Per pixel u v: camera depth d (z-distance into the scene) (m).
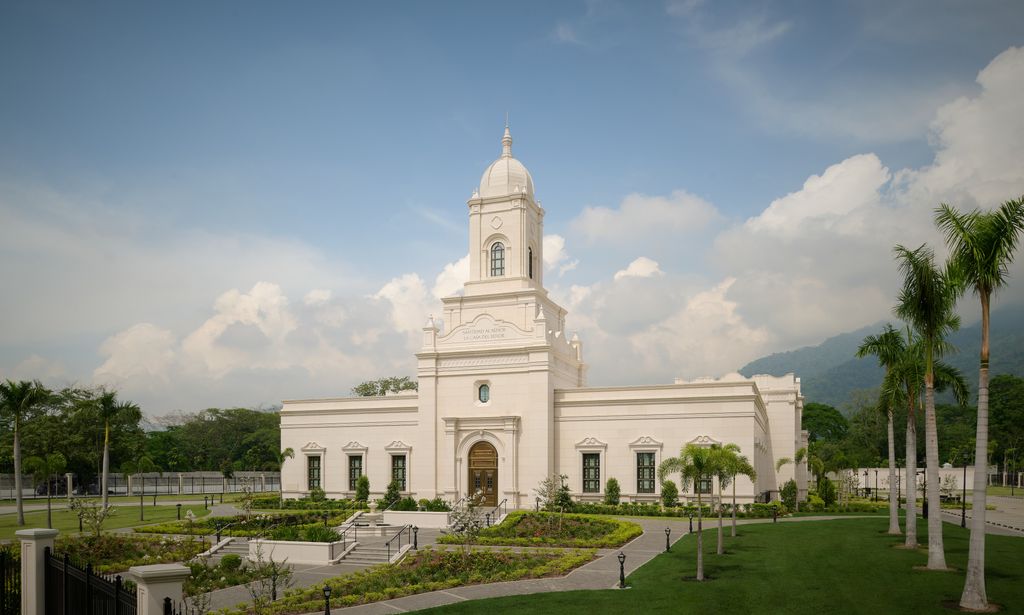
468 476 66.44
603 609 28.62
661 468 38.53
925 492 53.59
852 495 90.69
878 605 27.50
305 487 75.62
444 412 68.19
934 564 32.91
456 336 68.88
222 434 145.00
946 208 27.53
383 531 52.53
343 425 74.62
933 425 33.44
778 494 77.50
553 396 66.25
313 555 43.53
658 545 43.50
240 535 52.19
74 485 106.00
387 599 32.50
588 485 64.50
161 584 17.77
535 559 38.94
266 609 30.59
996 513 64.50
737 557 37.66
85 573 21.41
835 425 148.12
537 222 75.19
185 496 98.94
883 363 42.53
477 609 29.28
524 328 67.69
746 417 60.16
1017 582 29.81
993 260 26.20
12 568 26.75
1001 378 134.62
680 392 62.22
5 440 102.06
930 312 32.47
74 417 103.12
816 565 34.88
